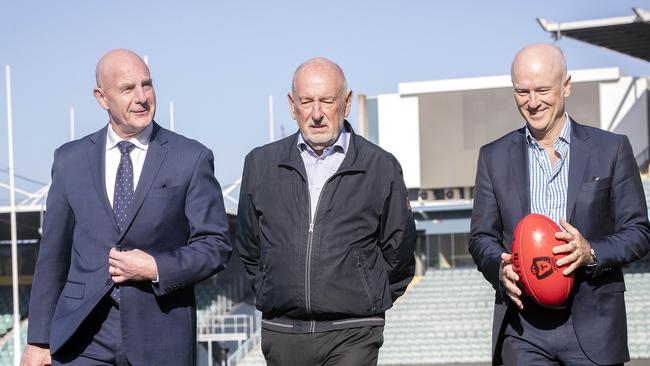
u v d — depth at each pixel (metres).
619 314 4.85
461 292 26.14
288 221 4.97
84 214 4.75
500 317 4.94
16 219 24.14
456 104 32.47
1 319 27.14
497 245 5.02
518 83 4.79
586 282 4.80
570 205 4.84
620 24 27.61
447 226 30.45
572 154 4.89
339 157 5.03
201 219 4.78
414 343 23.72
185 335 4.74
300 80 4.81
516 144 5.05
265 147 5.18
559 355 4.87
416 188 32.97
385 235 5.10
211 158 4.91
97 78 4.71
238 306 27.14
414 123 32.81
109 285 4.62
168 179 4.77
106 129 4.90
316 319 4.95
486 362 22.66
